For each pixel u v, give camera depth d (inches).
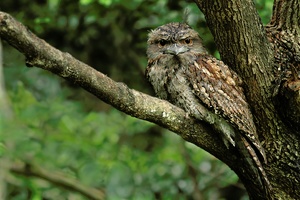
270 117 306.5
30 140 506.9
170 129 298.2
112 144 561.6
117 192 542.3
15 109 512.1
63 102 563.8
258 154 306.5
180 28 350.6
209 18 310.5
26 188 530.0
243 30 303.3
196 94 316.8
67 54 249.4
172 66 333.7
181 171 570.3
